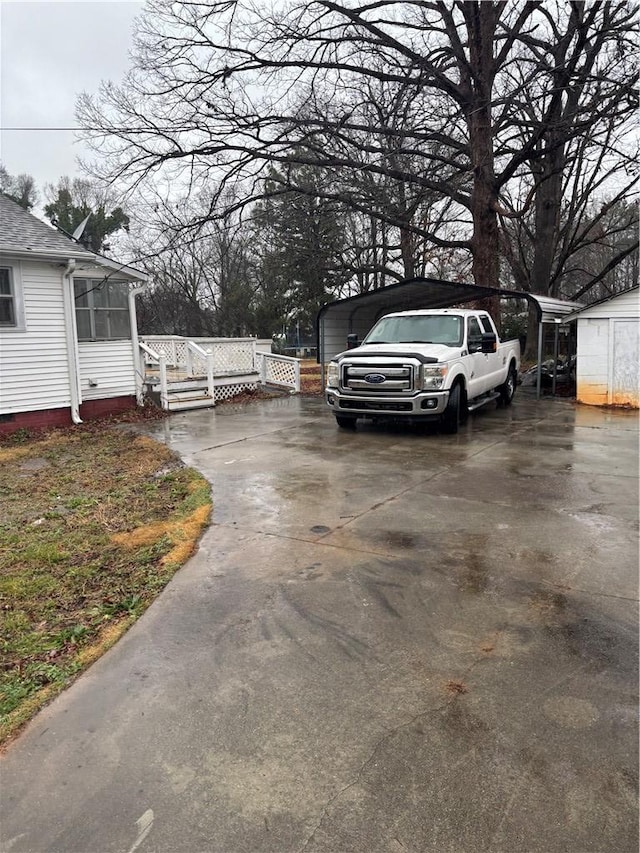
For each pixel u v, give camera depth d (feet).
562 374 52.80
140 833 6.63
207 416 40.40
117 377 41.96
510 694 8.89
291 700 8.94
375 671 9.61
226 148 53.16
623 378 40.88
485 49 51.11
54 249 35.60
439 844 6.36
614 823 6.57
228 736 8.20
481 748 7.77
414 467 23.80
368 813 6.81
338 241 84.48
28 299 35.45
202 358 47.91
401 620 11.26
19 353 35.29
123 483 23.18
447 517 17.33
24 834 6.65
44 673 9.91
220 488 21.29
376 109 56.85
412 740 7.97
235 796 7.13
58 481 23.93
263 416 39.73
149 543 16.15
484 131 52.16
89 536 16.94
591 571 13.28
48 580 13.82
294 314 111.14
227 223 58.65
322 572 13.62
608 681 9.14
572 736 7.93
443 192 57.16
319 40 51.62
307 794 7.12
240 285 115.24
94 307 40.42
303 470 23.73
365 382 30.60
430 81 52.60
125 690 9.37
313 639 10.68
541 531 15.96
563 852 6.21
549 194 72.38
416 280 43.88
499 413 38.99
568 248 75.87
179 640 10.85
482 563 13.87
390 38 52.19
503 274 112.57
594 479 21.34
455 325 34.12
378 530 16.35
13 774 7.62
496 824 6.59
